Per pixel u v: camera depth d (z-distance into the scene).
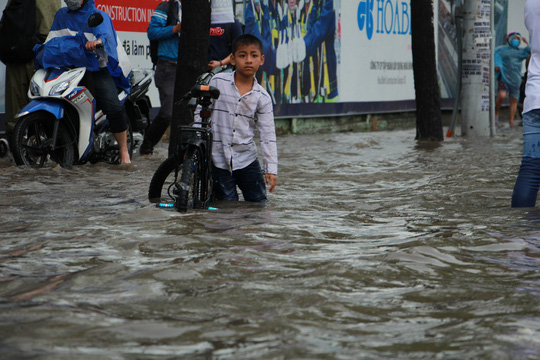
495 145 19.47
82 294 5.23
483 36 22.50
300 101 24.03
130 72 14.27
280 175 12.83
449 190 11.05
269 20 22.62
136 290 5.34
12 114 14.54
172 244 6.79
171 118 15.57
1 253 6.54
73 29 13.41
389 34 27.62
